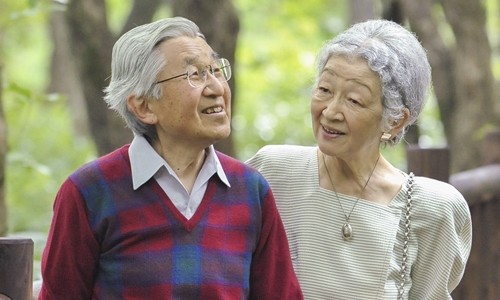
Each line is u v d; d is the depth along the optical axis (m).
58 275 5.40
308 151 6.41
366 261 6.13
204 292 5.32
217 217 5.48
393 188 6.25
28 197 13.87
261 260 5.64
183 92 5.36
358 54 5.83
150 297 5.29
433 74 14.08
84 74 11.52
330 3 24.31
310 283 6.14
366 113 5.86
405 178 6.32
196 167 5.57
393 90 5.87
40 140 16.67
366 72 5.82
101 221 5.36
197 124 5.39
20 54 31.16
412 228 6.22
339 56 5.89
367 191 6.22
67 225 5.39
